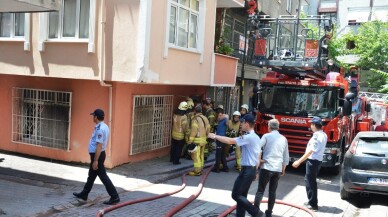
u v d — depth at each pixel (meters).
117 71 9.32
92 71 9.62
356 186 8.42
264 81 11.76
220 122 10.93
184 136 11.39
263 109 11.67
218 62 12.94
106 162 10.21
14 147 11.76
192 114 11.23
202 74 12.02
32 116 11.47
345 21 35.91
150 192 8.52
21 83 11.53
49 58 10.13
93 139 7.27
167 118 12.61
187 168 11.22
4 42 10.75
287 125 11.27
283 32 11.29
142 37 8.97
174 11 10.46
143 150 11.47
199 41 11.74
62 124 10.91
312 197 7.73
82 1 9.77
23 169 9.98
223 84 13.50
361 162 8.45
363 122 16.11
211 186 9.30
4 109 11.89
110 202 7.34
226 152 11.22
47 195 7.80
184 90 13.43
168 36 9.93
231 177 10.44
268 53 11.27
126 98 10.55
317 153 7.62
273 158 6.64
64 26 10.04
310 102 11.21
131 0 9.05
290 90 11.46
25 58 10.48
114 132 10.20
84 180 9.12
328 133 10.89
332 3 36.44
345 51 25.89
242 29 18.48
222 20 15.38
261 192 6.72
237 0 14.08
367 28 27.38
